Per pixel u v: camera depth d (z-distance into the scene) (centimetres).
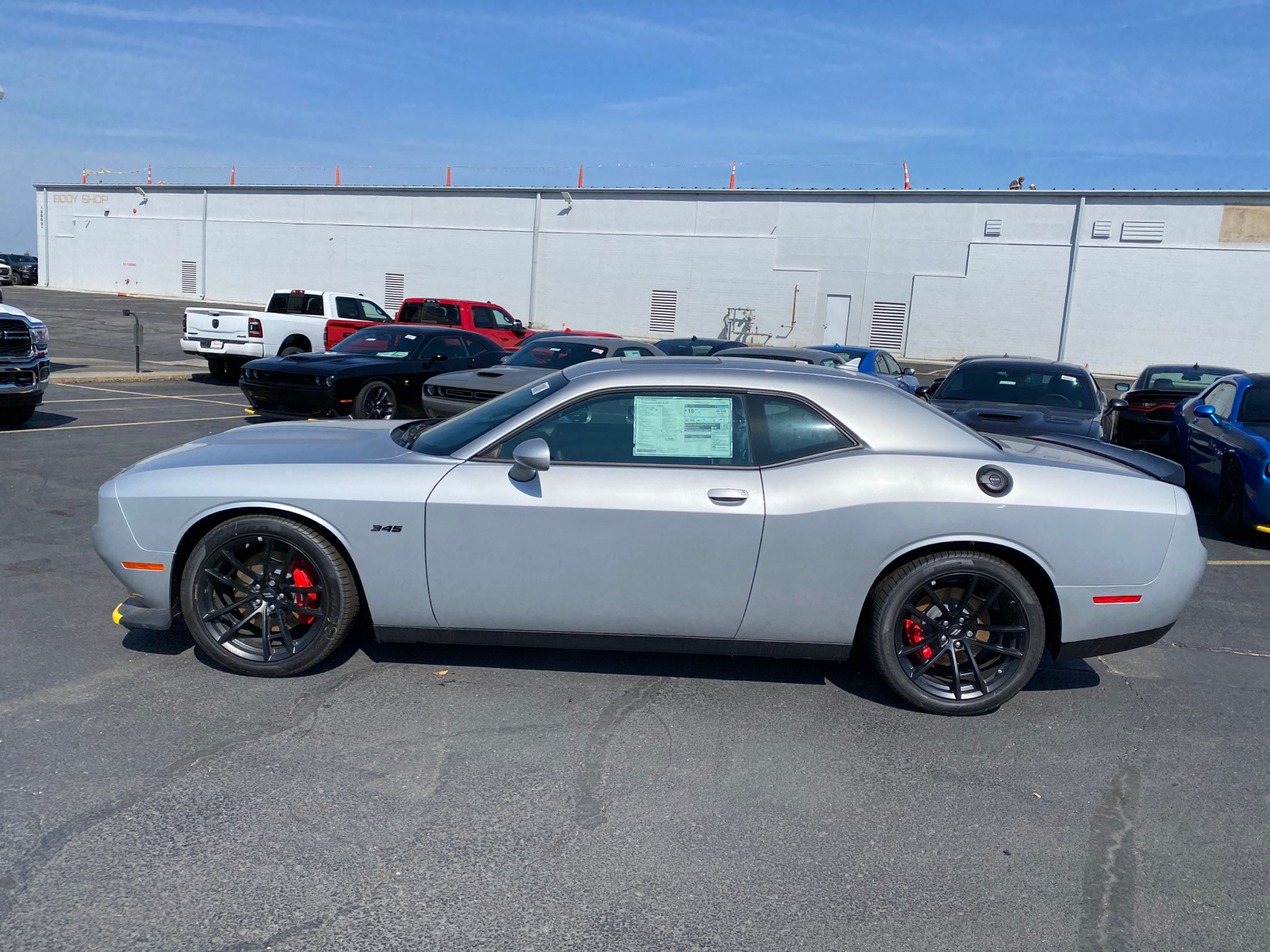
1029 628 394
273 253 4250
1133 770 363
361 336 1283
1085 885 286
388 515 387
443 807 313
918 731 388
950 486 385
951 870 291
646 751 359
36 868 270
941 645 400
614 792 328
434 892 268
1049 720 406
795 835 307
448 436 420
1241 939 262
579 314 3738
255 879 270
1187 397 1169
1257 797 346
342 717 376
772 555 384
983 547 395
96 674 407
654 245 3591
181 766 332
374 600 395
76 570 554
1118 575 391
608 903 266
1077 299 3081
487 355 1316
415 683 411
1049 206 3080
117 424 1130
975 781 349
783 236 3416
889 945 254
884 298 3312
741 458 392
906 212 3250
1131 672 471
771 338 3472
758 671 443
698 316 3559
